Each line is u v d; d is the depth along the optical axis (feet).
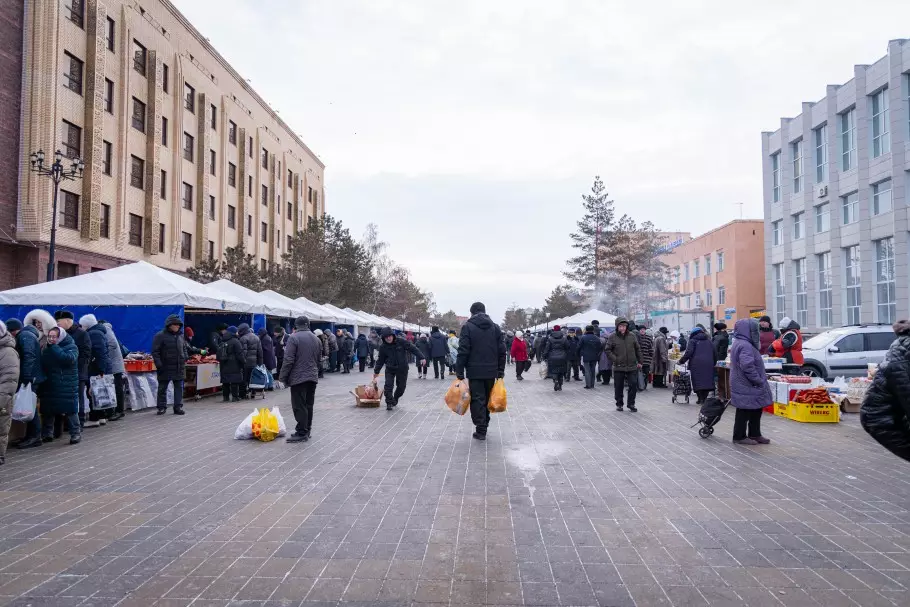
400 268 240.53
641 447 26.32
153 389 42.70
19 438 27.50
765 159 135.95
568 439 28.43
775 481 20.07
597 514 16.39
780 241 132.16
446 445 26.91
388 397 40.19
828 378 52.70
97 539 14.57
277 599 11.26
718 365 42.91
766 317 45.37
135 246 104.73
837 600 11.11
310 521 15.89
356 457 24.27
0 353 23.22
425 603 11.07
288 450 25.86
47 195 84.64
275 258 166.91
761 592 11.46
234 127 145.07
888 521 15.72
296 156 187.11
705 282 171.12
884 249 97.91
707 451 25.39
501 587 11.73
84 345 31.81
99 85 93.35
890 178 95.76
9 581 12.10
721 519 15.94
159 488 19.39
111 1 98.02
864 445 26.73
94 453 25.41
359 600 11.20
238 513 16.62
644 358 53.62
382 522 15.78
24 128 84.48
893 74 93.20
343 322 93.91
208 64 130.93
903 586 11.70
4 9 82.79
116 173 99.25
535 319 294.25
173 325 38.58
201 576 12.33
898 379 11.09
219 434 30.45
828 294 114.42
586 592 11.50
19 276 84.12
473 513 16.51
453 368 73.67
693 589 11.62
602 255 160.35
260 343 49.08
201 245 125.39
